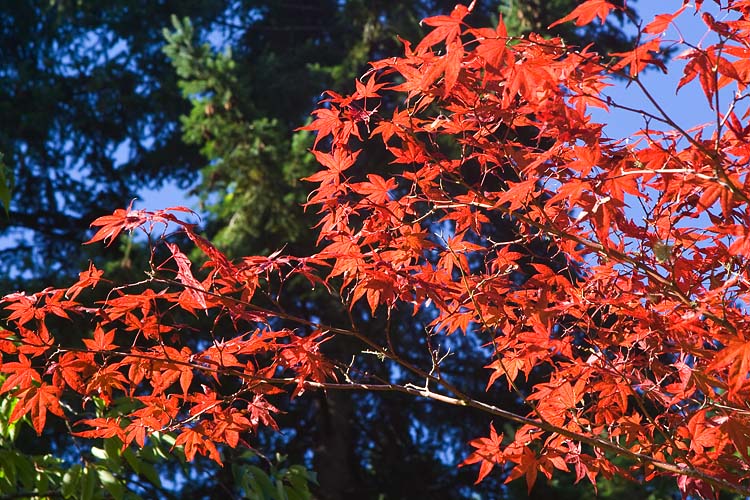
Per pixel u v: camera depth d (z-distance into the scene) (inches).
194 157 585.9
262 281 397.1
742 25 94.3
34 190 565.6
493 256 406.0
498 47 88.4
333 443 455.2
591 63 94.0
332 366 118.9
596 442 113.4
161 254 426.0
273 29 587.5
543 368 447.5
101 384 115.9
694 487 121.7
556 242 124.4
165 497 410.0
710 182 100.1
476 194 114.4
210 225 460.1
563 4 434.3
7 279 431.8
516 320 124.9
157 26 573.3
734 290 113.3
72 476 169.6
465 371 474.0
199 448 125.5
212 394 119.3
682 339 113.8
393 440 500.7
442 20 86.6
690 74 88.2
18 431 171.2
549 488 375.9
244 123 429.4
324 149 459.8
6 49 596.7
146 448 179.6
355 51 491.2
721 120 99.4
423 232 121.4
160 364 114.9
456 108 114.3
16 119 555.5
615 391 124.3
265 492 196.2
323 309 418.9
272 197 409.7
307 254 417.4
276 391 120.4
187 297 110.7
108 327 358.9
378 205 117.0
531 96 95.0
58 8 563.2
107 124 574.6
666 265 107.2
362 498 454.9
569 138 103.0
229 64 446.0
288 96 495.2
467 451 485.4
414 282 115.0
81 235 581.0
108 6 563.5
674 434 123.6
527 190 107.8
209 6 580.1
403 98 476.1
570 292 120.3
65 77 581.9
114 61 566.3
